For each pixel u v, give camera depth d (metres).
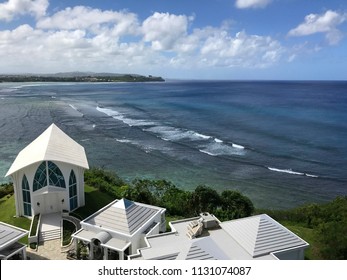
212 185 64.31
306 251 34.09
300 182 65.38
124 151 85.44
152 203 46.25
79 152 43.94
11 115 138.38
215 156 81.31
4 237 27.97
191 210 44.03
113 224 31.12
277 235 27.88
